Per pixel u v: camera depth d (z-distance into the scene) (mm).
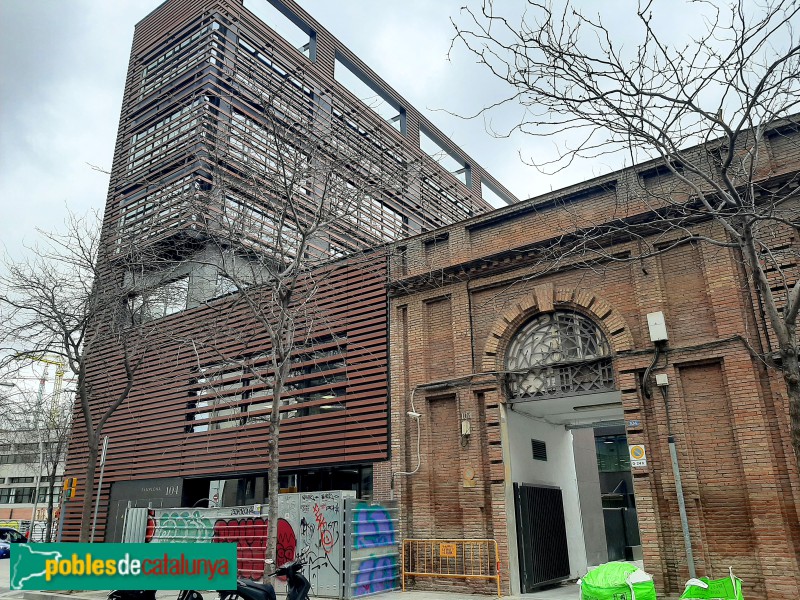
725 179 9016
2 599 15312
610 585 9891
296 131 16234
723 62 8867
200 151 18484
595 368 13758
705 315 12547
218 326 18281
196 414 20406
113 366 23453
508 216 15805
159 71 26078
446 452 15117
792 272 11719
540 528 15328
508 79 9336
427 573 14188
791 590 10367
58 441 34938
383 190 18094
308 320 17328
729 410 11844
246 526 15438
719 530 11406
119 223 20828
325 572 13594
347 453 16266
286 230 19906
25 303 17156
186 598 11289
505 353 15125
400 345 16406
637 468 12375
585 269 14266
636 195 12906
